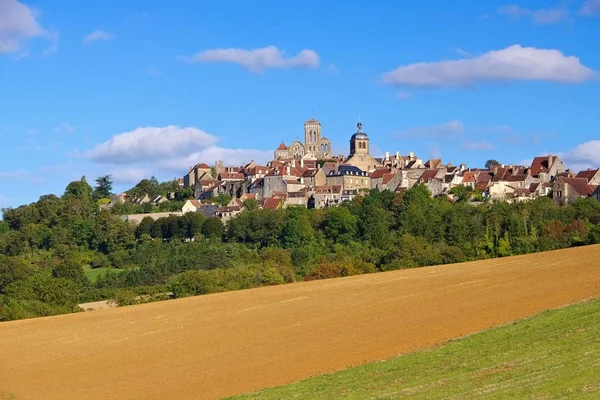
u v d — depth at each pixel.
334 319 96.00
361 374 69.56
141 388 75.50
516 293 97.75
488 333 77.31
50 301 158.00
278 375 74.19
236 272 180.38
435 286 110.75
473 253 181.75
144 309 117.12
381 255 188.38
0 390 78.94
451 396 57.25
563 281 101.69
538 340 70.38
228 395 69.69
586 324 73.06
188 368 80.88
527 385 56.84
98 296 170.50
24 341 100.88
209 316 106.06
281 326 95.38
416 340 80.06
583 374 57.16
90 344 96.31
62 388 78.19
